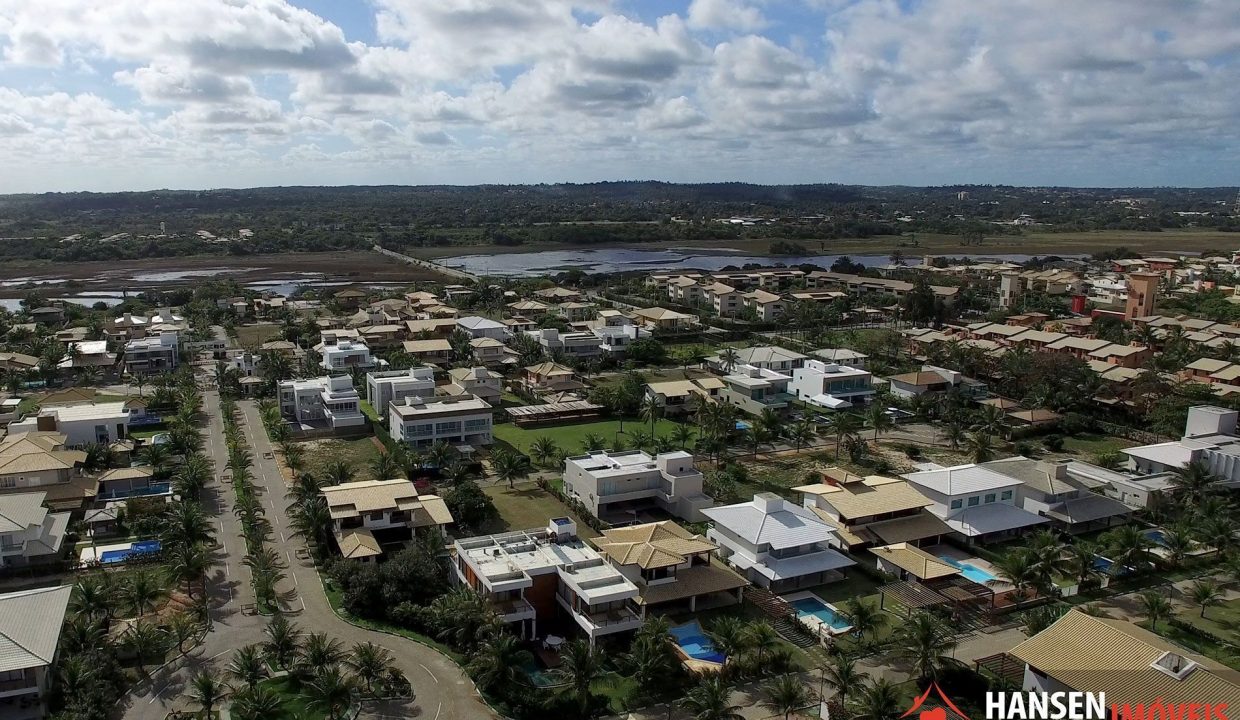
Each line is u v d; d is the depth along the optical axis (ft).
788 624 312.50
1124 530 363.35
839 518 383.04
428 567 327.88
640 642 274.57
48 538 362.53
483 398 625.00
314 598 330.34
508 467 456.45
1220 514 399.44
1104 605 333.42
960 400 607.37
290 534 390.83
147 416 578.66
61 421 501.56
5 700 251.60
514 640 271.90
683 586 318.24
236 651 287.89
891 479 411.95
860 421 573.33
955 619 314.76
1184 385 621.31
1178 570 364.58
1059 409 598.34
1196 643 304.50
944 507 397.39
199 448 508.94
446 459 456.86
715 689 247.70
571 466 438.81
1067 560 359.05
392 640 300.40
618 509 425.28
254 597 329.93
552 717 258.98
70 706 249.55
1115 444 546.26
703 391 619.26
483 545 337.11
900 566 345.92
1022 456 514.68
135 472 440.45
